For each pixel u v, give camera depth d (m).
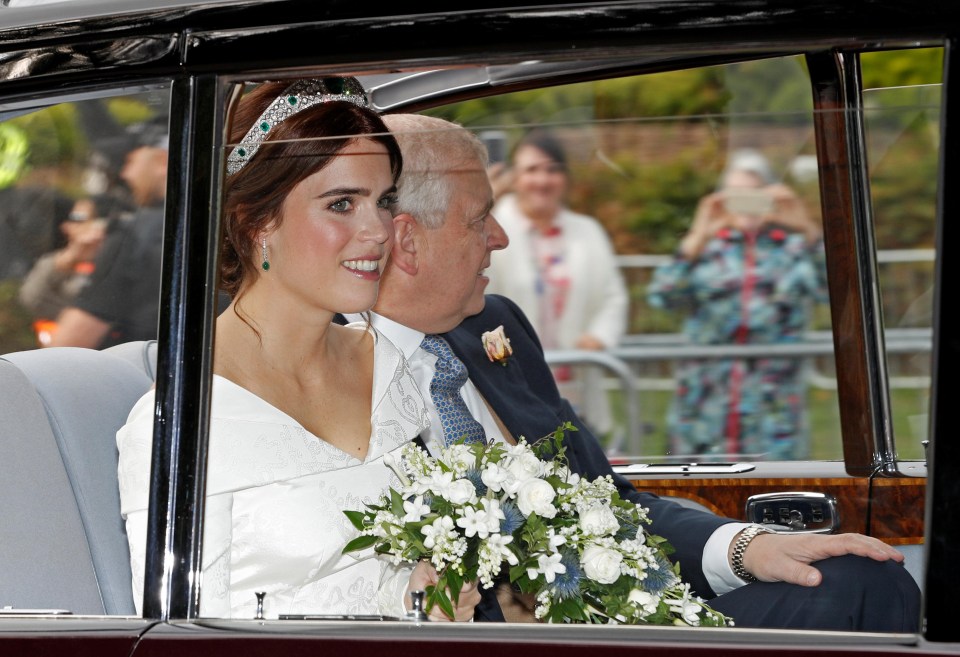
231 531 2.33
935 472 1.54
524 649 1.62
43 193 2.56
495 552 2.12
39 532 2.39
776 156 2.62
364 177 2.43
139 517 2.27
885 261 2.77
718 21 1.63
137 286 2.68
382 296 2.84
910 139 2.20
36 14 1.83
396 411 2.72
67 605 2.36
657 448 3.17
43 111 2.37
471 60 1.69
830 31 1.61
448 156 2.63
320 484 2.48
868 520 2.86
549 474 2.30
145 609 1.72
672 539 2.83
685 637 1.63
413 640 1.65
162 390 1.71
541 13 1.66
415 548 2.18
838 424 3.02
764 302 2.98
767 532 2.71
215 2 1.75
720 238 2.92
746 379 3.10
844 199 2.84
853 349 2.94
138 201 2.54
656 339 3.08
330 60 1.71
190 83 1.75
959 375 1.53
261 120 2.26
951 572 1.53
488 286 2.96
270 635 1.67
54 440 2.51
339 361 2.69
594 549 2.17
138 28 1.75
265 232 2.38
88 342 2.77
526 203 2.80
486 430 3.00
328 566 2.46
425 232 2.79
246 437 2.39
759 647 1.58
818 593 2.49
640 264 2.94
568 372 3.15
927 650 1.53
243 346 2.48
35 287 2.69
